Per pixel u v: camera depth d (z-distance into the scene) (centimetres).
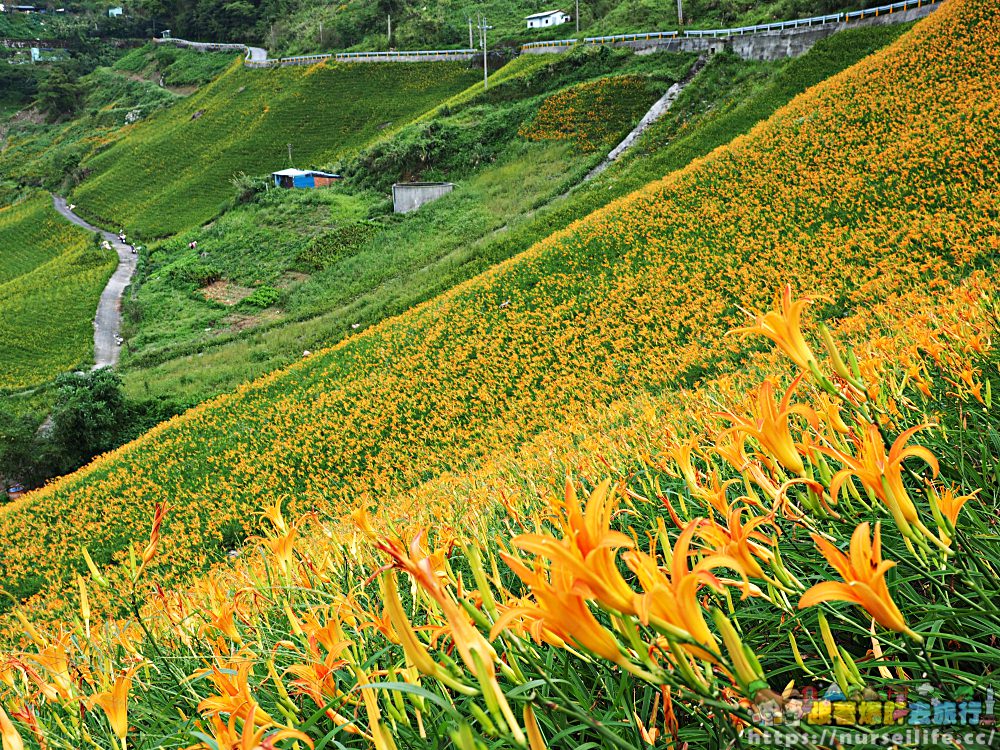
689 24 4625
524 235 2697
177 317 3578
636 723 134
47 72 10969
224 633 204
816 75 2841
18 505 1973
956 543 152
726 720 114
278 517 192
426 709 138
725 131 2781
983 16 2212
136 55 10444
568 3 7169
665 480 337
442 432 1530
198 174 6066
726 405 384
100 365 3291
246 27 9612
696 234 1827
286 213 4334
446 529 255
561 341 1633
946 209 1344
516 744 100
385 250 3475
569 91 4022
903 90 2064
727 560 96
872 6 3366
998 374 270
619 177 2959
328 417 1788
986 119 1638
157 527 211
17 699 218
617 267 1853
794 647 133
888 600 96
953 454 218
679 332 1412
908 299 730
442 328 1980
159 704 233
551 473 499
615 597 92
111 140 7819
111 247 5212
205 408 2142
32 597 1523
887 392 234
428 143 4216
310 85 6525
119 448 2177
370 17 7381
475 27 7119
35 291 4503
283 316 3222
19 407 2964
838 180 1722
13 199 7412
